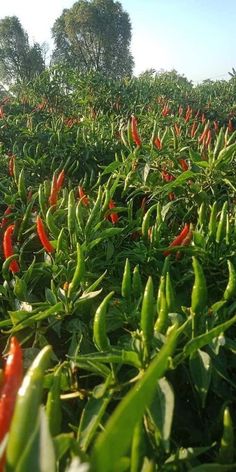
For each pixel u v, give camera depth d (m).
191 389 2.28
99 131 7.19
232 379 2.34
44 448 0.91
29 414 1.04
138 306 2.39
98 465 0.88
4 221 3.78
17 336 2.57
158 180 4.48
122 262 3.13
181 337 2.09
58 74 14.20
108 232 3.03
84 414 1.76
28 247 3.81
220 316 2.24
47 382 1.80
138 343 1.89
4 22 63.25
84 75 12.82
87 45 68.81
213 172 4.01
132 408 0.90
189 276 2.79
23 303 2.68
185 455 1.71
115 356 1.81
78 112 12.11
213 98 14.56
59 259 2.95
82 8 66.19
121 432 0.89
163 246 3.19
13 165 4.83
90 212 3.39
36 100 13.10
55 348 2.74
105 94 11.87
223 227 2.83
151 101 12.26
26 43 64.38
